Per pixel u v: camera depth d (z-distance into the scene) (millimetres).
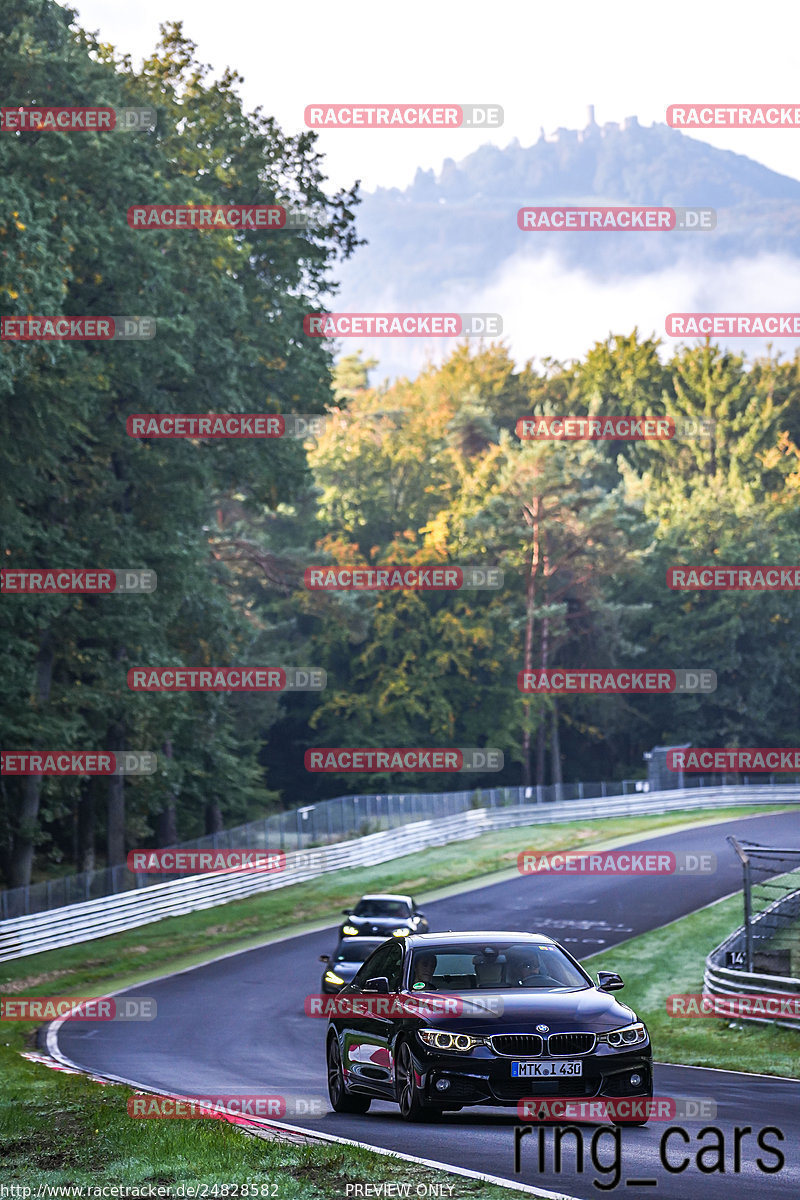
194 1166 27562
